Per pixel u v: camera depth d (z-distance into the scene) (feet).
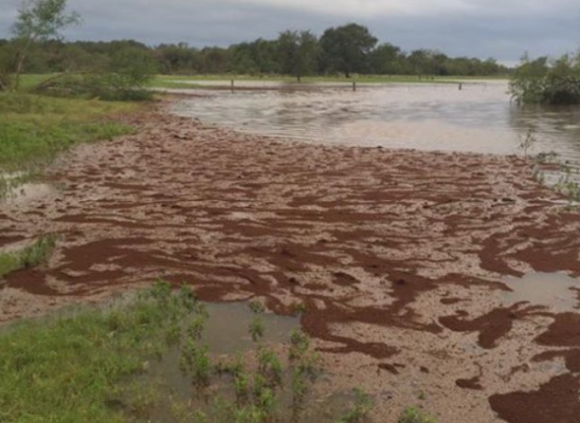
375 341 20.27
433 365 18.85
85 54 157.58
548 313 22.48
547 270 26.81
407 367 18.71
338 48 396.98
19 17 121.49
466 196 40.57
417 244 30.04
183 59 357.20
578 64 144.77
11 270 25.54
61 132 66.49
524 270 26.76
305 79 343.87
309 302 23.09
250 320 21.84
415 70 441.27
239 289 24.27
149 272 25.73
